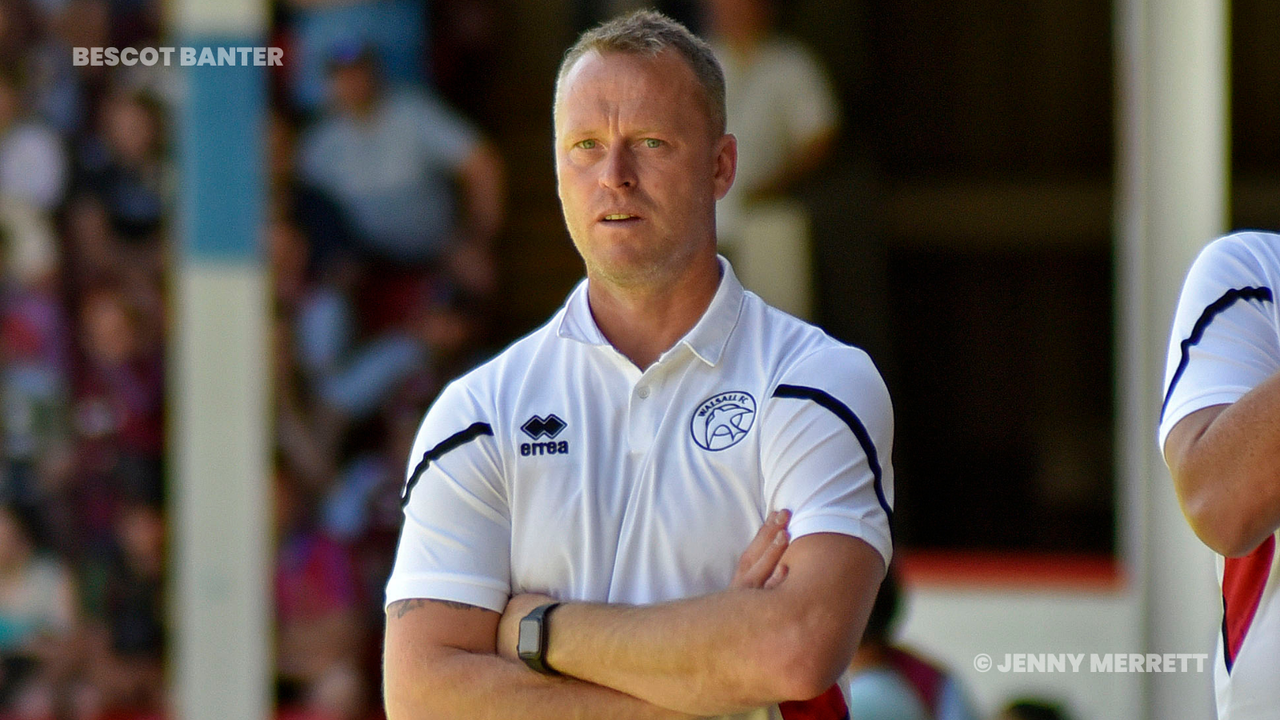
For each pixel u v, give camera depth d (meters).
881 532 6.87
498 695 6.90
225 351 15.46
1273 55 27.94
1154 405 14.16
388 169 20.28
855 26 24.11
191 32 15.31
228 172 15.39
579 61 7.28
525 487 7.14
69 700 19.53
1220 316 7.00
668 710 6.73
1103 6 28.20
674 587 6.95
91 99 20.86
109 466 20.08
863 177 22.27
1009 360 28.59
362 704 18.66
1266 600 6.76
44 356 20.34
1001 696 17.27
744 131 21.22
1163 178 14.06
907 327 28.73
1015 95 28.52
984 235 28.41
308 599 18.94
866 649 11.45
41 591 19.81
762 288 21.06
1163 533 14.19
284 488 19.36
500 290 25.30
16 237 20.66
